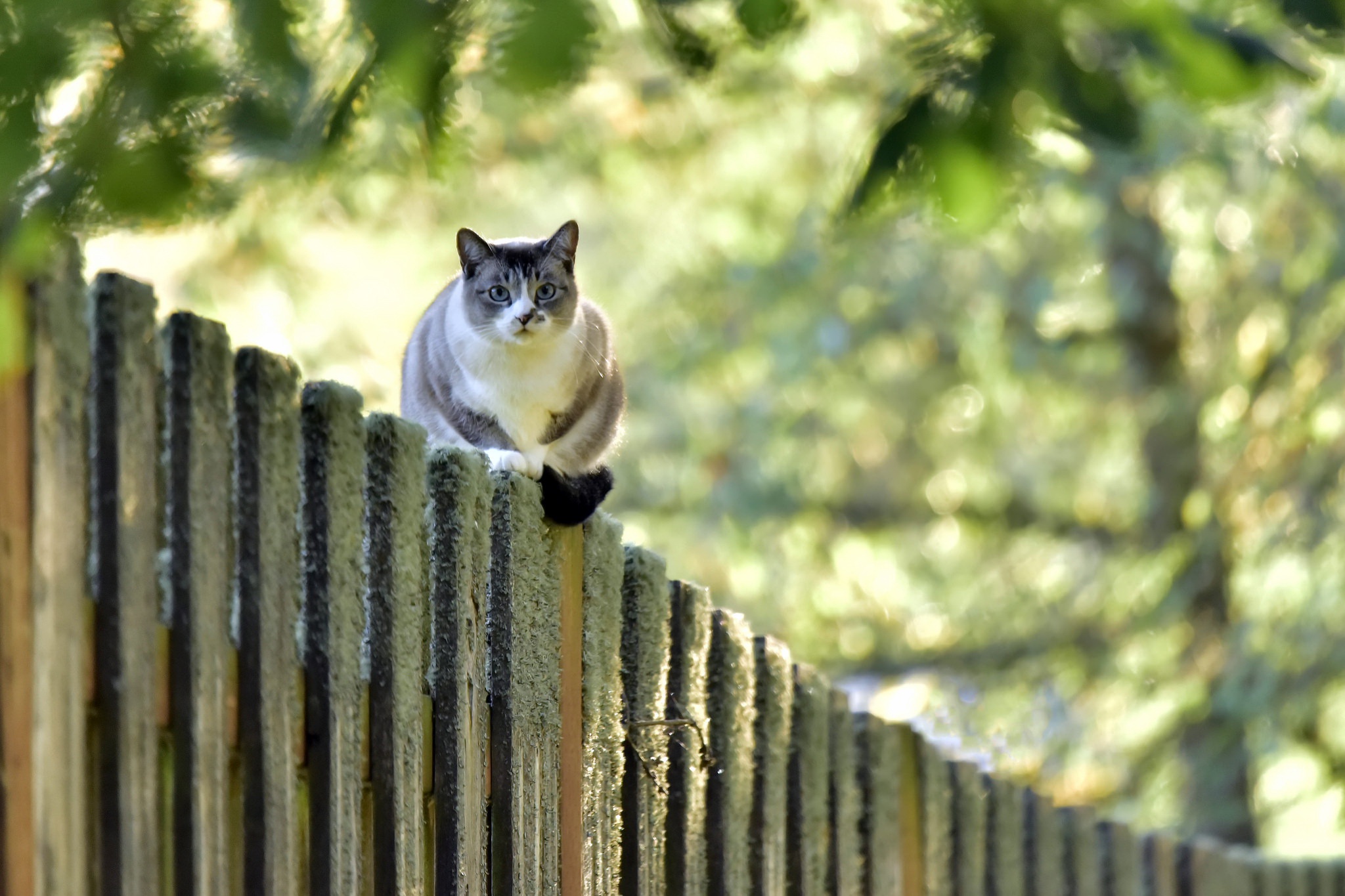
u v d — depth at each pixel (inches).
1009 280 751.1
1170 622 718.5
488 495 213.2
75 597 142.1
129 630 148.9
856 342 766.5
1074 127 165.2
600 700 240.8
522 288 282.7
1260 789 770.2
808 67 684.7
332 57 158.4
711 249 778.8
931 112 160.9
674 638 264.5
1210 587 710.5
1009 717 720.3
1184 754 716.7
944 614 776.3
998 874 368.8
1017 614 764.6
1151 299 756.0
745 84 684.7
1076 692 738.8
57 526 139.7
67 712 140.6
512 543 217.5
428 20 141.0
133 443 151.0
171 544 158.1
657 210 778.8
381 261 711.1
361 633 184.5
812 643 778.2
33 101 139.1
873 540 812.0
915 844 341.7
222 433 163.8
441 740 202.5
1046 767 713.0
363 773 188.5
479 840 209.0
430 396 295.1
